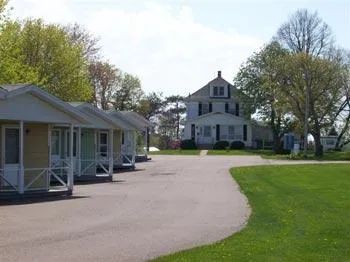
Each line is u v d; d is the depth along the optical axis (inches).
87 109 1379.2
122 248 481.4
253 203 810.2
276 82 2760.8
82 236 541.3
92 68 3014.3
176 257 435.2
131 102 3373.5
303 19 2903.5
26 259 434.0
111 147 1408.7
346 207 753.0
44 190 923.4
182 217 675.4
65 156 1286.9
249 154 2810.0
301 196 897.5
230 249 465.1
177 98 4409.5
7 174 949.2
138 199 868.6
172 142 3946.9
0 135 946.7
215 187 1071.6
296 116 2620.6
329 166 1721.2
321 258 431.8
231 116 3449.8
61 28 2199.8
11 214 701.9
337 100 2667.3
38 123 990.4
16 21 1899.6
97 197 900.6
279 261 418.6
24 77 1598.2
